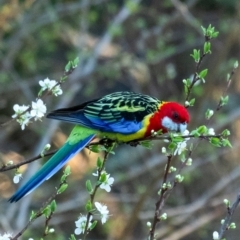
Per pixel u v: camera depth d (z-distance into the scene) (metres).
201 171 16.73
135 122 7.37
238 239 15.23
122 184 16.31
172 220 13.18
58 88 6.18
